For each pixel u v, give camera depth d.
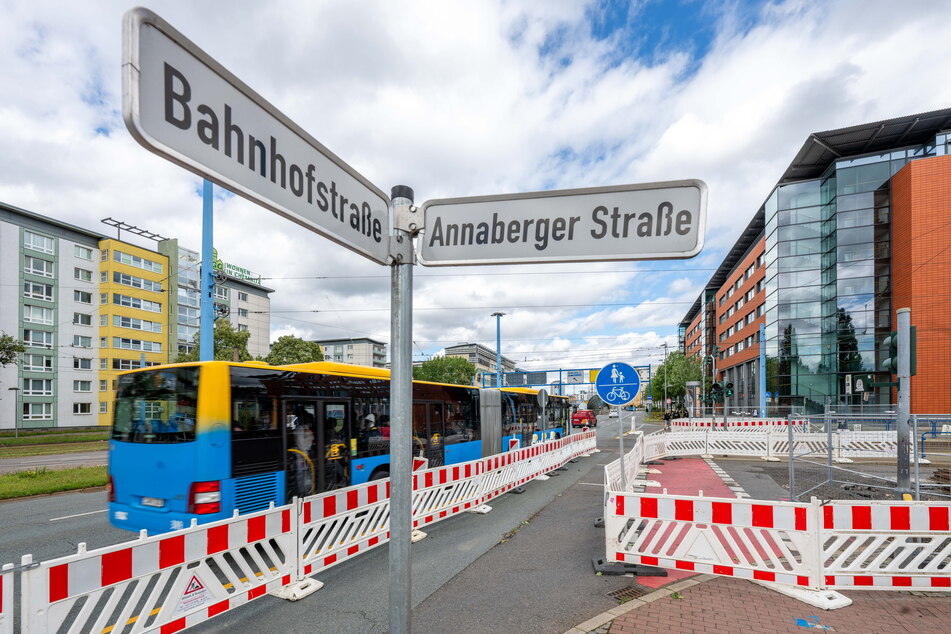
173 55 1.10
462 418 11.94
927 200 30.12
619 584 5.10
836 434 13.37
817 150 35.12
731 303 60.03
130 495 6.34
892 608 4.36
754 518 4.98
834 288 34.19
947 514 4.74
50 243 47.81
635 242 1.77
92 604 3.36
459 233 1.91
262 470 6.54
